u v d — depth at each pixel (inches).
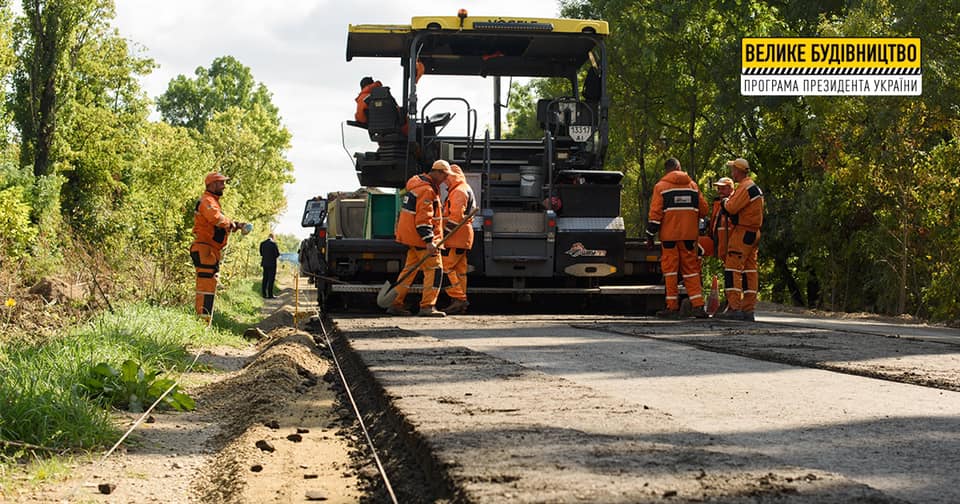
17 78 1346.0
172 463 197.2
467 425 167.5
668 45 1379.2
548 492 118.7
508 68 634.2
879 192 1053.2
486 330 428.1
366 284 600.4
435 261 554.6
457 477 127.9
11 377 241.3
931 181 959.6
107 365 267.9
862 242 1146.7
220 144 2477.9
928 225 979.9
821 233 1215.6
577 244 589.9
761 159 1424.7
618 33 1358.3
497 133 636.1
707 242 574.2
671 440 152.9
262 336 579.8
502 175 611.5
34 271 719.1
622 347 338.6
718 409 196.9
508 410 184.4
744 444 158.9
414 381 234.4
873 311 1232.2
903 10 944.3
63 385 248.2
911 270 1056.2
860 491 119.0
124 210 885.2
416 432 162.4
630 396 216.1
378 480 161.0
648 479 125.0
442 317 551.5
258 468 177.3
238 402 272.5
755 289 542.0
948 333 476.1
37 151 1341.0
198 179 1149.1
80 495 167.8
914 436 165.8
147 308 498.6
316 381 315.9
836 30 1021.8
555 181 612.1
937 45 938.1
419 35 602.9
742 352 311.3
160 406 264.5
